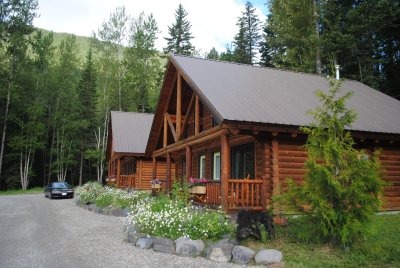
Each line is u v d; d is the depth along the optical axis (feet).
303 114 38.06
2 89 120.98
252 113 35.14
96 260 24.39
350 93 26.30
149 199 49.83
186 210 30.35
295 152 38.45
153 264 23.16
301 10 83.35
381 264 20.88
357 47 80.23
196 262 23.45
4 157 138.31
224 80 45.24
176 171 67.36
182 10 171.01
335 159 24.97
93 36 133.80
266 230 25.75
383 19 73.05
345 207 24.30
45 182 157.28
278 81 50.34
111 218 48.26
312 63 83.35
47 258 24.98
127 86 137.28
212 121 53.01
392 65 82.12
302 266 21.16
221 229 26.58
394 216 37.24
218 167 50.52
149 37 141.08
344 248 23.75
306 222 25.49
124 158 102.12
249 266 22.24
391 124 42.22
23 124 133.39
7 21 122.42
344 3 87.15
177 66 49.93
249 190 37.14
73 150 151.74
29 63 130.72
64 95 146.10
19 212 55.01
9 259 24.70
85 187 79.36
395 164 43.45
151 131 65.00
